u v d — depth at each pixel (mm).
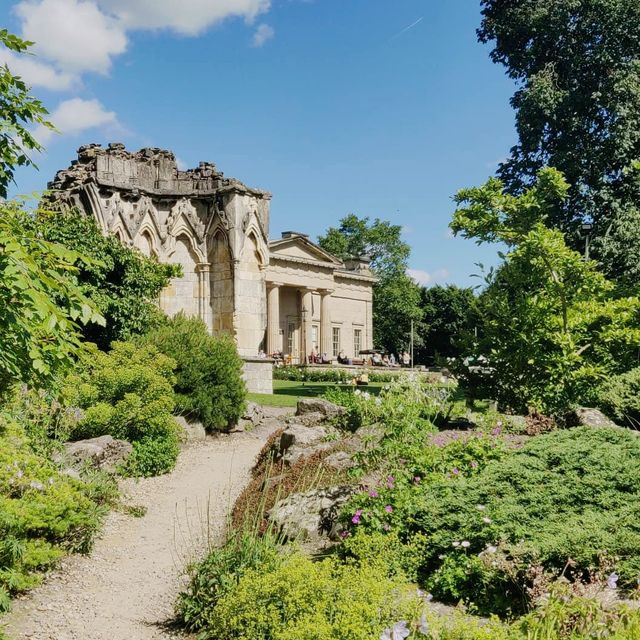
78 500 8930
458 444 9102
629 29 26484
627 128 25188
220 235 26328
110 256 19406
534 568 5340
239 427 18578
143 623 6582
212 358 18062
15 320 4758
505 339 14578
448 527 6676
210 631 5844
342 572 5672
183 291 26391
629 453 7727
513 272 14641
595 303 14469
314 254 61375
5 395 9664
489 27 29625
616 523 5941
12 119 6031
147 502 11438
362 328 68938
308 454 12102
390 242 78000
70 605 6992
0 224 4488
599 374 13547
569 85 27531
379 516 7230
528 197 14812
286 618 5184
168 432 14406
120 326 19469
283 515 8328
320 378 44688
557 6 27469
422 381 14094
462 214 15164
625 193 26109
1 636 5992
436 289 81938
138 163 25922
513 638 4387
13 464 8375
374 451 9695
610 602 4852
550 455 7902
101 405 13367
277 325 57719
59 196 24359
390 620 4770
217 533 9344
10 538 7211
